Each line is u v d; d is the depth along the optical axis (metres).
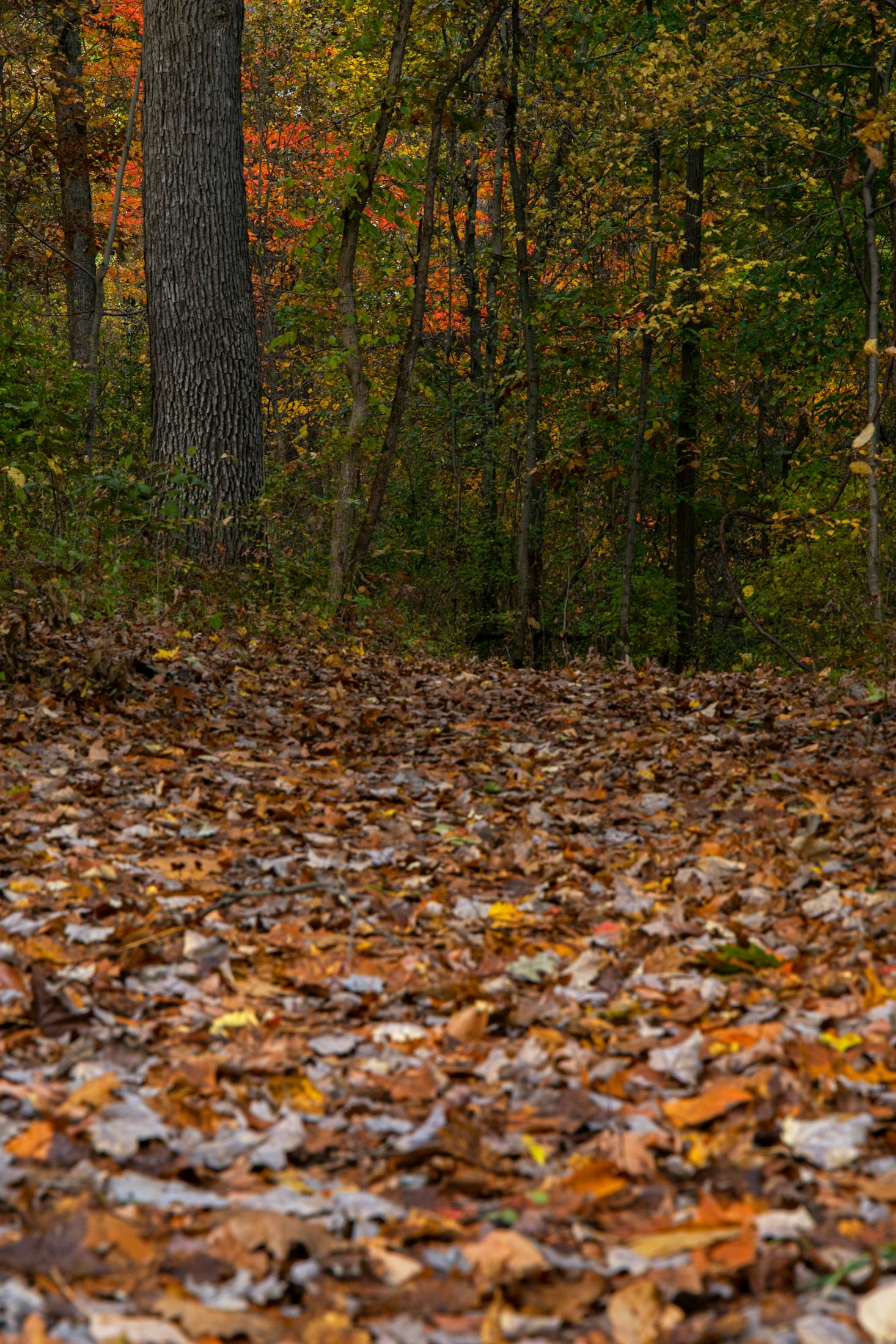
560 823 5.11
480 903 4.04
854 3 13.54
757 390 23.89
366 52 14.78
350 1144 2.39
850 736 6.79
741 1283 1.88
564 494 17.41
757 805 5.21
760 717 7.33
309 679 8.44
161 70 11.70
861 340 16.52
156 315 11.85
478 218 26.28
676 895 4.10
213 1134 2.42
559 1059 2.75
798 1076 2.57
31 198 21.61
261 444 12.16
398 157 13.23
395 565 17.08
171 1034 2.92
